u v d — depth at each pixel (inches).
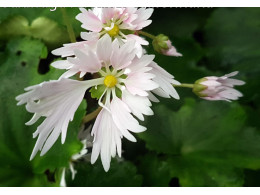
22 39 4.5
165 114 4.9
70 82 3.4
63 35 4.7
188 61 5.4
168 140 4.7
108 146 3.5
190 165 4.6
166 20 5.7
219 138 4.7
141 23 3.6
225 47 5.8
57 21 4.7
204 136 4.8
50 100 3.3
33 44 4.5
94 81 3.5
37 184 4.0
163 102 5.2
